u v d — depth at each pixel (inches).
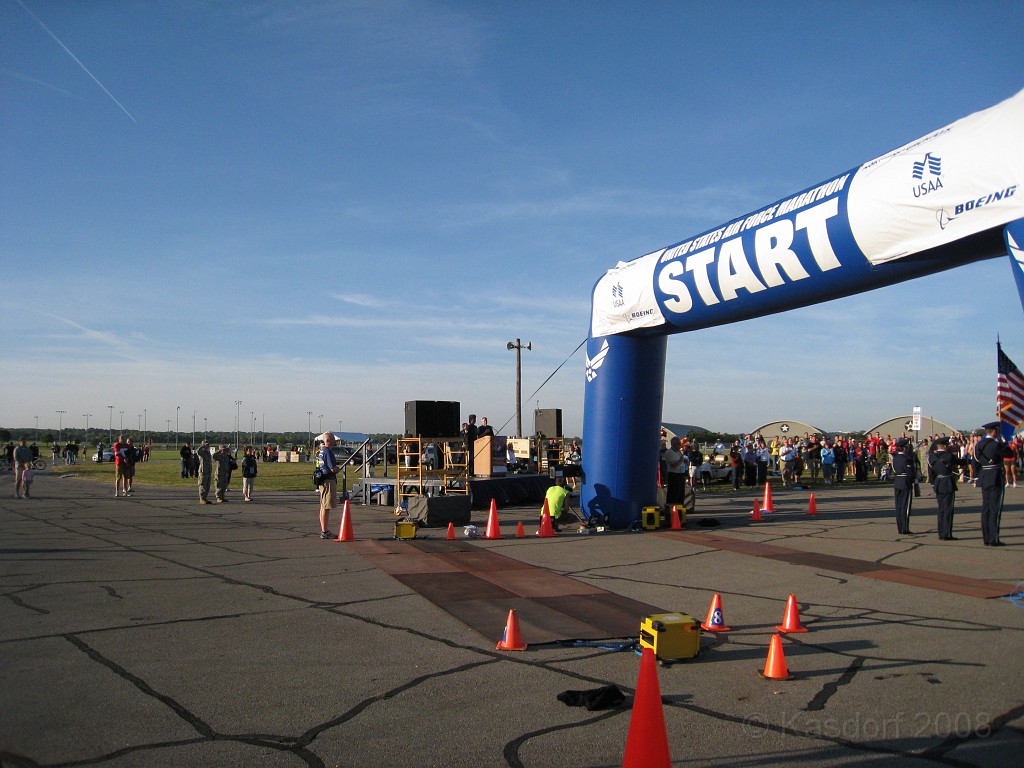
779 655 215.6
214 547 463.8
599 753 163.5
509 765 157.5
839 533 534.6
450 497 584.1
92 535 517.7
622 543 490.6
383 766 156.8
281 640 251.9
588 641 251.1
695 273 475.2
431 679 212.4
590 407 581.0
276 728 176.7
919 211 333.7
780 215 414.6
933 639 255.0
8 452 1697.8
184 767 155.6
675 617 237.6
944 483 498.9
